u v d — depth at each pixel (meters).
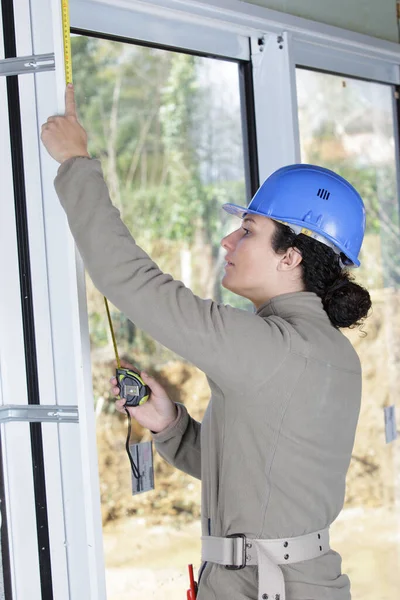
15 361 1.53
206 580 1.34
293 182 1.43
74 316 1.39
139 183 2.16
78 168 1.26
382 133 2.73
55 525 1.52
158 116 2.16
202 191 2.27
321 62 2.40
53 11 1.34
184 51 2.11
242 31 2.15
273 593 1.24
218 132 2.26
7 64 1.48
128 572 1.99
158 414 1.54
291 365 1.26
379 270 2.73
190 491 2.14
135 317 1.23
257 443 1.28
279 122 2.22
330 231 1.41
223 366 1.23
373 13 2.59
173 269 2.22
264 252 1.41
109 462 1.96
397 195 2.81
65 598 1.53
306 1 2.28
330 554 1.36
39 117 1.50
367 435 2.66
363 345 2.66
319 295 1.40
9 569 1.52
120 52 2.04
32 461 1.52
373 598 2.62
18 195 1.51
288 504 1.29
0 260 1.52
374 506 2.66
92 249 1.23
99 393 1.97
